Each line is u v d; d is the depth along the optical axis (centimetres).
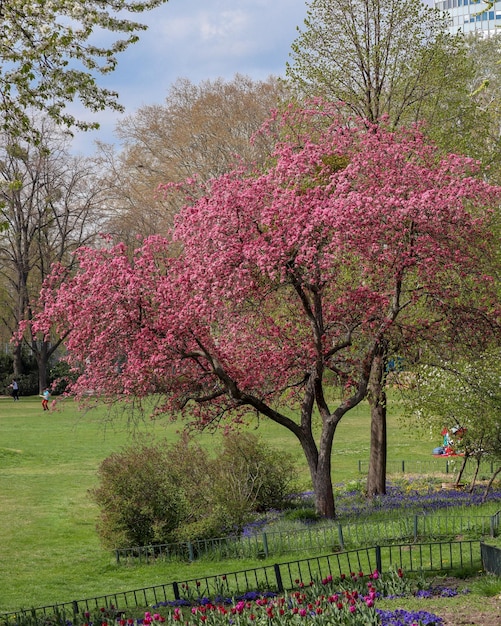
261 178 2252
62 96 1469
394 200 2128
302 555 1859
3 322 8012
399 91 2994
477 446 2575
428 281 2272
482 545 1423
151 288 2205
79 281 2205
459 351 2398
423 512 2116
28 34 1399
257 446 2669
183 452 2344
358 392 2381
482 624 1030
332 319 2403
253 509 2564
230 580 1634
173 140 6191
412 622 1015
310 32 3006
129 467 2178
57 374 7431
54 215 7319
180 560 2019
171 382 2292
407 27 2950
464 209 2278
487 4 2309
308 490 2967
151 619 1110
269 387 2439
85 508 2723
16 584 1842
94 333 2180
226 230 2170
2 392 7744
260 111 5978
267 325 2392
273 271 2069
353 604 1089
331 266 2144
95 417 5356
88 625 1205
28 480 3247
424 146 2445
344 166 2455
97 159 7238
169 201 6034
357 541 1867
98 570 1969
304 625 1016
